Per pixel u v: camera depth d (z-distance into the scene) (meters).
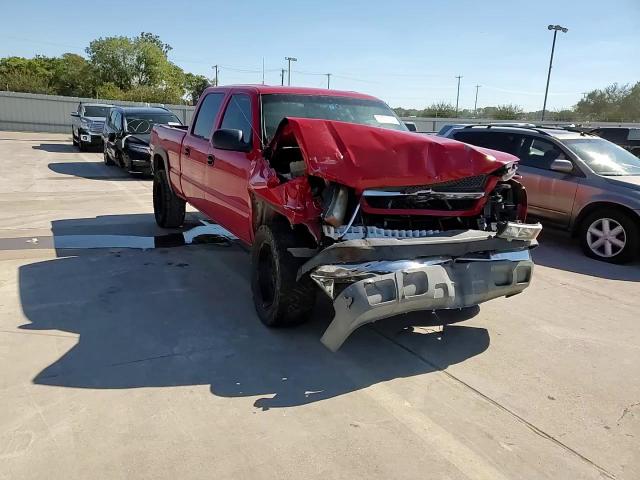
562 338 4.32
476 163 3.75
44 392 3.20
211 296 4.94
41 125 35.03
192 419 2.98
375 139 3.69
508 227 3.91
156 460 2.62
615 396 3.41
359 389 3.38
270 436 2.85
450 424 3.02
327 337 3.55
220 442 2.78
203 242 6.97
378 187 3.55
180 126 7.82
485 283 3.84
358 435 2.88
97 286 5.12
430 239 3.64
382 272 3.48
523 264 4.03
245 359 3.72
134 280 5.33
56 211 8.91
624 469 2.69
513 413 3.17
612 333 4.46
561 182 7.40
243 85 5.56
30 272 5.49
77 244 6.70
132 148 13.10
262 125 4.75
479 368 3.73
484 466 2.67
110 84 52.44
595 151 7.65
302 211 3.64
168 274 5.56
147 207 9.51
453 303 3.69
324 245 3.62
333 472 2.58
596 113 48.19
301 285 3.90
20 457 2.60
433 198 3.79
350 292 3.38
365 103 5.45
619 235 6.77
